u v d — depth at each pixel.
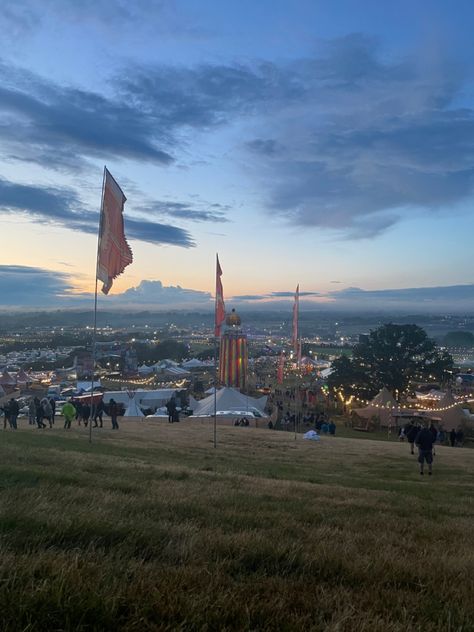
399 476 17.83
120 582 3.33
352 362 74.94
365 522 7.12
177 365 114.69
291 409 56.97
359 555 4.80
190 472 11.79
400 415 45.06
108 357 124.25
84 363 117.44
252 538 4.90
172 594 3.20
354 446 27.59
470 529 7.45
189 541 4.62
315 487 11.33
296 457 21.77
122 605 3.01
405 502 10.20
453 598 3.76
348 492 10.91
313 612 3.29
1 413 43.12
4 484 7.16
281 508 7.58
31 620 2.71
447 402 47.62
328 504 8.65
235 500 7.83
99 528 4.70
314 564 4.33
